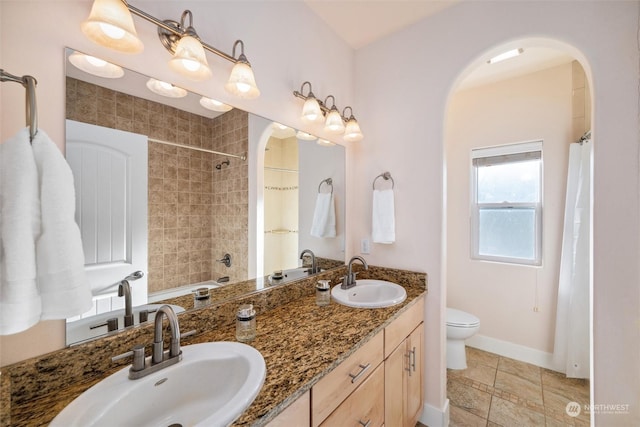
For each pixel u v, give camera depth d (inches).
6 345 26.1
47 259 22.5
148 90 38.0
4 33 25.9
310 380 29.5
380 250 73.5
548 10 50.8
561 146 83.0
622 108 44.1
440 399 62.6
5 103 25.8
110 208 34.9
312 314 50.1
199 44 35.7
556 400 69.9
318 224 67.9
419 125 66.9
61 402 26.4
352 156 78.4
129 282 36.8
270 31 53.7
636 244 43.1
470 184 98.7
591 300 46.3
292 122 59.5
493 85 94.6
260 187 54.8
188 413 30.0
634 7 43.6
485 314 95.6
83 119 31.8
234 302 46.5
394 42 71.2
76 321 30.9
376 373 44.2
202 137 45.3
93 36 29.6
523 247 91.4
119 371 29.8
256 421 23.7
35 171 22.3
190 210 44.3
